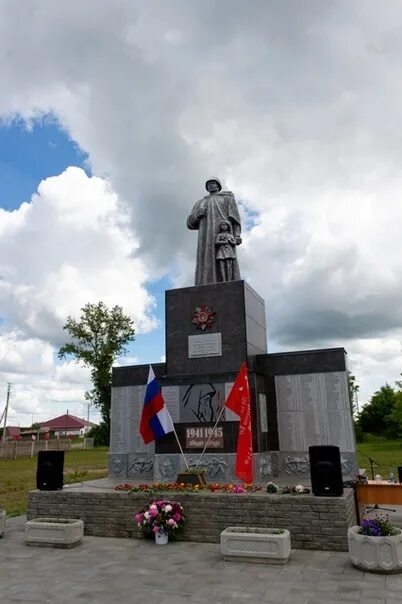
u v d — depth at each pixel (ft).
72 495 34.65
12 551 29.50
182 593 21.57
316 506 29.07
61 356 148.77
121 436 52.60
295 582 22.76
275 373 48.42
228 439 42.93
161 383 47.03
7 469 96.37
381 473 62.54
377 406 194.39
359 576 23.36
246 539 26.61
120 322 151.12
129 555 28.25
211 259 53.67
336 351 46.88
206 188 57.41
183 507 31.81
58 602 20.62
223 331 47.24
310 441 46.03
